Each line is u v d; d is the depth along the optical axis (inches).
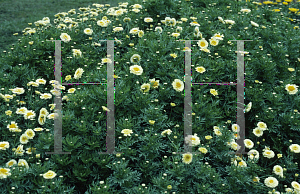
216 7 208.8
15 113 137.6
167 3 200.7
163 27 179.8
